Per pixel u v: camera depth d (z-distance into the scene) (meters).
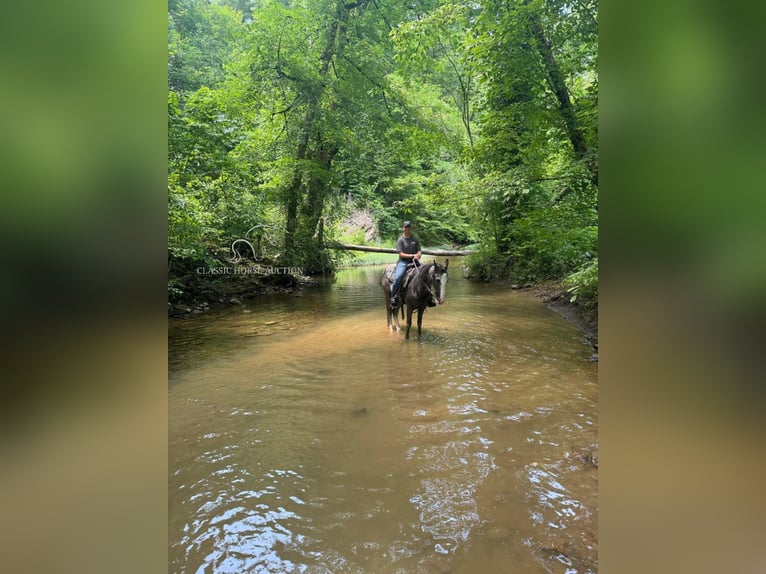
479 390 4.54
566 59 8.11
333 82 13.93
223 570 2.15
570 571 2.11
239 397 4.44
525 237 11.91
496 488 2.81
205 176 10.05
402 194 25.81
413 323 8.07
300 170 13.72
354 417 3.92
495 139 9.06
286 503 2.69
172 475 3.00
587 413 3.95
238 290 11.33
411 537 2.37
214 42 21.14
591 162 7.07
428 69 14.71
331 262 16.73
